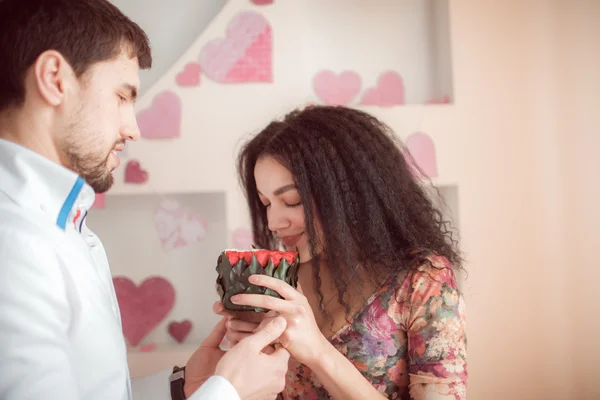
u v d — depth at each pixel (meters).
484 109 1.97
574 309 2.00
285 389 1.19
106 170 1.00
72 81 0.92
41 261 0.83
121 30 0.97
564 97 2.01
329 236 1.14
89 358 0.87
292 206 1.19
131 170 1.91
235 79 1.93
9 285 0.78
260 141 1.25
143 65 1.08
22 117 0.92
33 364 0.74
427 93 2.15
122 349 0.95
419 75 2.15
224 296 0.95
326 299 1.17
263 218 1.38
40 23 0.90
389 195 1.18
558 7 2.01
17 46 0.90
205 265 2.11
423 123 1.95
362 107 1.94
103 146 0.96
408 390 1.12
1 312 0.76
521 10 2.00
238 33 1.94
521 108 1.99
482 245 1.97
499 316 1.97
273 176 1.17
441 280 1.08
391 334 1.11
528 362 1.98
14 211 0.86
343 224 1.13
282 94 1.94
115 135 0.98
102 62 0.94
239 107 1.93
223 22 1.94
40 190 0.91
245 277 0.94
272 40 1.95
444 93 2.07
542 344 1.99
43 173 0.91
